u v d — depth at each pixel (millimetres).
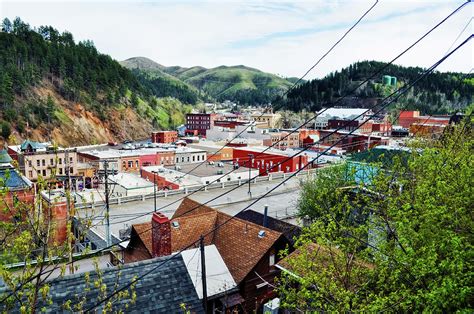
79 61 179875
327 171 31500
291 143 108500
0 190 7609
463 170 11484
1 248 7703
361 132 102188
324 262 14031
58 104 148625
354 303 10766
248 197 55281
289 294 12750
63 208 22484
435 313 9109
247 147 91562
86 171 72750
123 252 24125
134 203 50281
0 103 125500
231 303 17312
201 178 63062
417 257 10141
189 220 21938
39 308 11227
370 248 12875
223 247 20656
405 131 90188
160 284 13523
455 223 10461
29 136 123250
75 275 12742
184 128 183000
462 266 8789
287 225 26969
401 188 14141
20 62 155500
